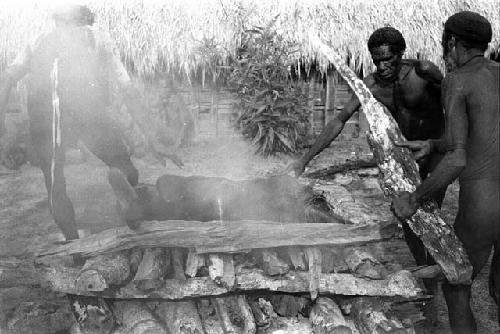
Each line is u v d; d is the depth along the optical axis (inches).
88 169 289.9
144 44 318.0
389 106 145.7
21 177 277.4
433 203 121.0
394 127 124.0
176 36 321.1
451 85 114.4
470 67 115.1
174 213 151.6
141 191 152.7
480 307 145.1
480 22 114.3
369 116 124.3
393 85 141.8
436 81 136.2
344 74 127.7
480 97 113.3
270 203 155.2
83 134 145.5
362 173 234.8
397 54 134.6
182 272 124.6
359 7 320.2
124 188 121.5
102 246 122.6
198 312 127.7
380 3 319.3
